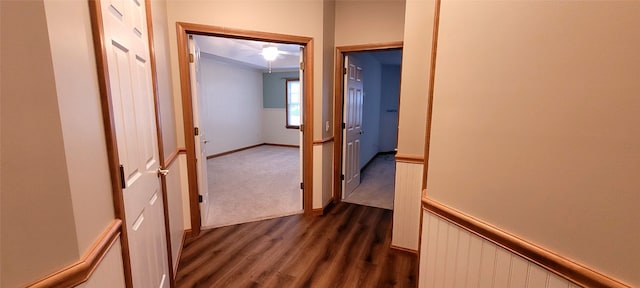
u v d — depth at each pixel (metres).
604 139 0.74
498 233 1.03
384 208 3.56
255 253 2.49
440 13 1.28
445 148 1.27
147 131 1.56
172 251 2.14
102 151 0.98
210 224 3.04
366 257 2.45
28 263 0.70
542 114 0.87
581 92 0.78
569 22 0.79
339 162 3.71
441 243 1.34
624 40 0.69
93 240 0.90
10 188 0.65
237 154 7.17
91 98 0.91
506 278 1.03
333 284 2.09
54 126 0.72
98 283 0.91
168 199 2.07
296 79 7.91
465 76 1.14
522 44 0.91
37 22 0.67
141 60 1.51
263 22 2.76
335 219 3.22
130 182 1.25
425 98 2.23
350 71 3.74
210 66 6.47
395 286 2.07
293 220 3.17
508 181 0.99
